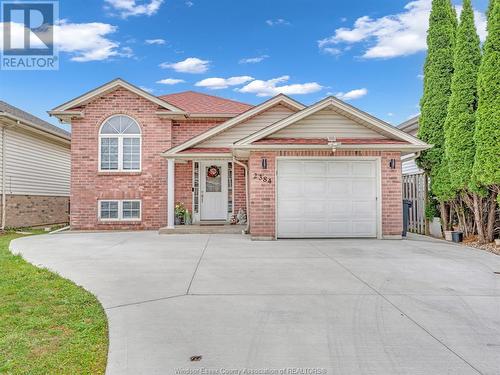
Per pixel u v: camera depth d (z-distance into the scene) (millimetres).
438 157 11602
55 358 3322
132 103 14828
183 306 4754
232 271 6734
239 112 15289
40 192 17906
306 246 9812
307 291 5430
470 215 10969
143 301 4953
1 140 15023
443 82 11695
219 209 15062
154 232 13656
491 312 4559
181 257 8156
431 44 12148
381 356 3391
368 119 11281
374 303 4883
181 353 3443
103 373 3078
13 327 4047
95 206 14609
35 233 14391
